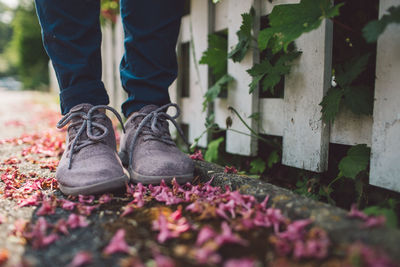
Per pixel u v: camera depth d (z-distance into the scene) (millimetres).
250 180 669
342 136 695
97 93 718
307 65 726
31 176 769
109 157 671
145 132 718
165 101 769
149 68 746
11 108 2885
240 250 473
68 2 670
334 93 663
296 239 481
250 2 830
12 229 525
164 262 433
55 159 942
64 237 508
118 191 671
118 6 1496
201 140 1045
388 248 443
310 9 617
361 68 624
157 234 515
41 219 529
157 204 613
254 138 869
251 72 789
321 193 728
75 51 689
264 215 536
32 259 460
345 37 723
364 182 671
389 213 505
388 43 592
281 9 639
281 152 861
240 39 842
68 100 703
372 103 628
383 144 607
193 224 539
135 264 441
